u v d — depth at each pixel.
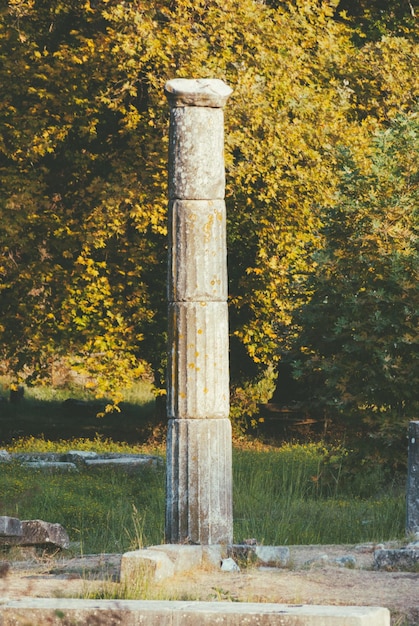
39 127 25.67
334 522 16.09
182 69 24.56
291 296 24.31
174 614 8.31
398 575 11.05
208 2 26.03
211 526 12.47
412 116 21.14
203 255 12.62
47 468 21.45
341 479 20.27
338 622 7.98
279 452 24.78
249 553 11.93
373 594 10.10
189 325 12.59
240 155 26.91
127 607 8.49
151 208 25.50
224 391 12.70
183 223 12.62
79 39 25.33
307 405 22.27
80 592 9.96
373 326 20.20
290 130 25.36
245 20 25.72
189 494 12.48
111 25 25.67
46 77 25.78
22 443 26.64
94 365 26.25
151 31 24.59
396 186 20.47
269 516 16.19
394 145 20.81
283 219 26.50
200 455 12.51
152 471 22.20
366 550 13.04
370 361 20.69
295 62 26.78
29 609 8.53
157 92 25.02
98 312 26.42
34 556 13.25
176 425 12.59
